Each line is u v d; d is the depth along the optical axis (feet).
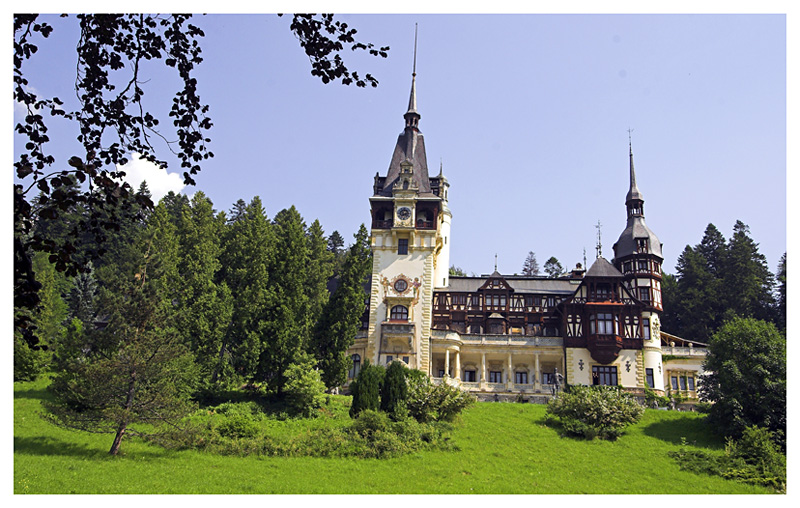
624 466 124.77
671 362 216.74
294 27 50.06
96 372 107.96
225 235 206.18
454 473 111.45
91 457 103.81
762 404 141.28
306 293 228.43
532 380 216.74
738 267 271.90
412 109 240.32
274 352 159.12
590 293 214.90
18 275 41.65
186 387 145.38
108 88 50.11
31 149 45.55
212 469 102.01
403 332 202.69
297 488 95.50
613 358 205.46
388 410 142.31
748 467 121.39
